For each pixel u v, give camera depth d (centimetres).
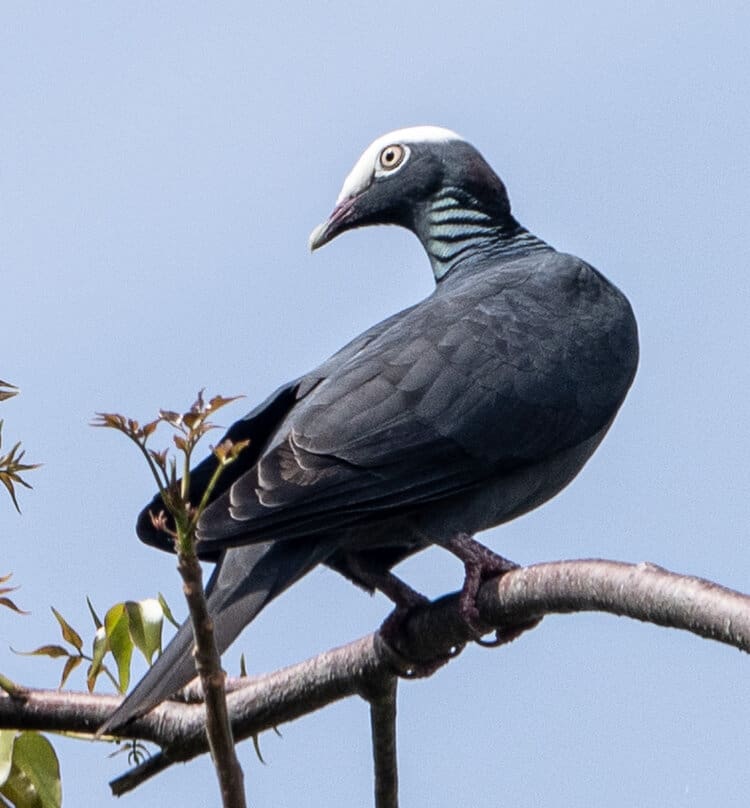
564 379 1155
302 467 1038
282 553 1034
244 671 1062
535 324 1179
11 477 944
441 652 1013
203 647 769
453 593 1014
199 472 1117
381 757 1017
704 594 777
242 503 1005
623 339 1212
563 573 892
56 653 999
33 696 1011
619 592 823
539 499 1181
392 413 1088
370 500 1048
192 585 752
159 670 921
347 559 1120
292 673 1020
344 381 1109
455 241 1384
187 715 1003
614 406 1195
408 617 1016
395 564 1156
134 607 982
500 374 1133
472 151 1401
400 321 1195
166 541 1069
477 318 1168
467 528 1111
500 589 966
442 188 1395
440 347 1139
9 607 955
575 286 1227
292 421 1090
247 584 1020
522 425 1127
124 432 725
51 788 979
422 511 1102
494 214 1391
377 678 1002
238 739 1034
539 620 1008
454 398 1108
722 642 774
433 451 1087
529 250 1368
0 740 979
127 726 998
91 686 1005
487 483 1123
